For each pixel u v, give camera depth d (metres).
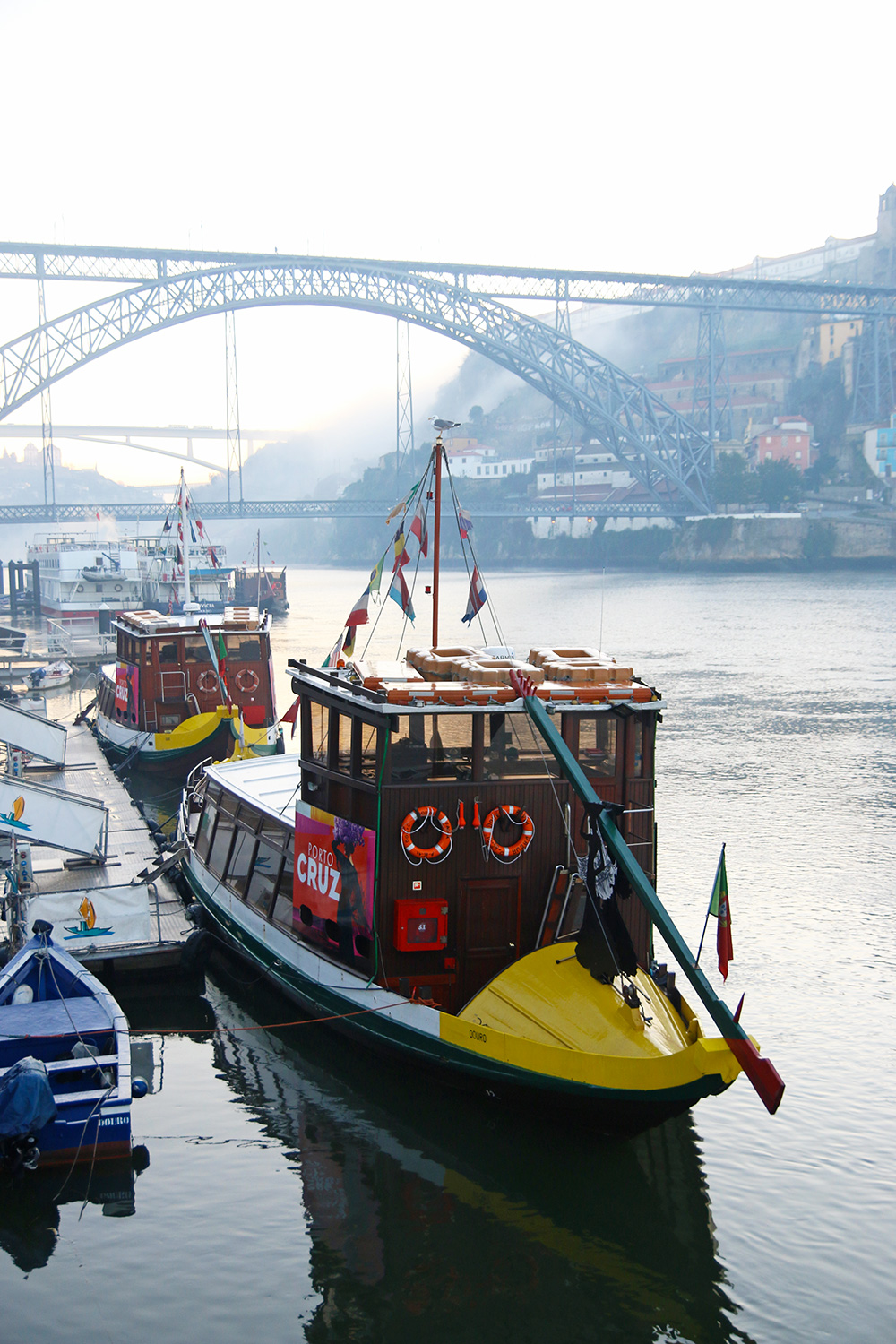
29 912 17.06
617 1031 12.59
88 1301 10.52
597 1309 10.47
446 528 174.25
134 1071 14.65
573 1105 12.42
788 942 19.58
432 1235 11.52
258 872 17.73
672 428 169.62
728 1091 14.62
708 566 161.25
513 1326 10.27
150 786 31.08
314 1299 10.56
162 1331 10.16
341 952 14.91
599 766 14.30
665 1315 10.40
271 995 17.12
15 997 14.24
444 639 72.75
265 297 136.00
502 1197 12.20
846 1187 12.41
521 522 198.25
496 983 13.69
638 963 14.52
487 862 14.04
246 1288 10.72
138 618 33.84
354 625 16.78
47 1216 11.77
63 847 20.06
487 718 13.95
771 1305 10.59
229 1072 14.89
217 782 20.58
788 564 156.62
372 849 13.93
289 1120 13.71
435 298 147.38
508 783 13.97
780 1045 15.79
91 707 40.06
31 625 82.12
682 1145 13.30
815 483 175.25
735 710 44.75
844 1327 10.27
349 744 14.62
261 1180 12.44
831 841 25.69
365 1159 12.91
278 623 90.69
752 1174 12.68
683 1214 11.93
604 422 160.12
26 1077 12.02
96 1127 12.36
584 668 14.48
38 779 29.94
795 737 38.81
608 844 12.91
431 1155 13.01
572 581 149.12
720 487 168.50
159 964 17.47
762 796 30.23
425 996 14.09
